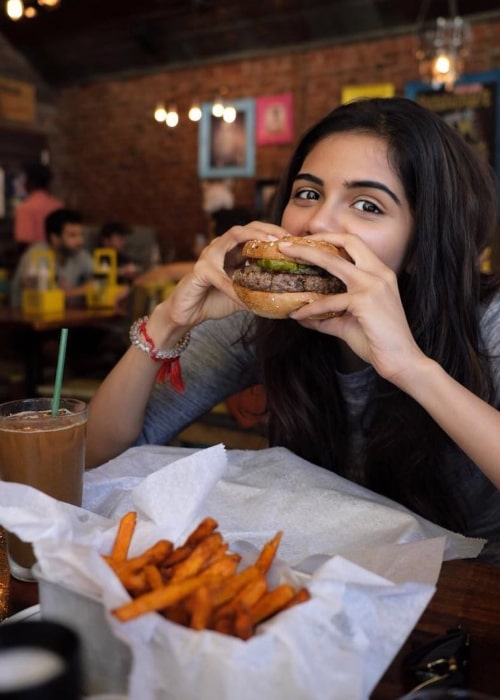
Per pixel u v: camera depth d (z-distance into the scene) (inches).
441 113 228.8
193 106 254.1
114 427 55.9
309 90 255.6
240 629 23.8
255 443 110.0
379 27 235.8
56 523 28.0
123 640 23.1
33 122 306.7
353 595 26.1
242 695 22.8
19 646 19.9
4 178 288.7
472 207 53.6
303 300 47.1
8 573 36.9
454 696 23.3
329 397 57.4
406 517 40.0
